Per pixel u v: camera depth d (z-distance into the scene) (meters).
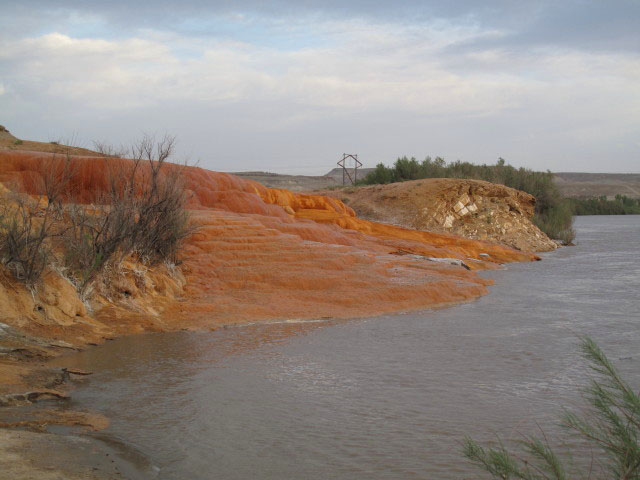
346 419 6.67
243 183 22.61
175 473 5.27
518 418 6.70
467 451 4.29
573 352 9.73
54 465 4.91
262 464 5.51
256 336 10.73
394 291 14.38
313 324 11.88
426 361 9.15
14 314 9.59
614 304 14.65
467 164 49.00
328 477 5.26
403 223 31.34
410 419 6.67
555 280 19.64
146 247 13.24
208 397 7.32
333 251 16.75
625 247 35.44
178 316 11.89
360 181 51.34
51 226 11.82
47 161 16.42
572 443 5.93
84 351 9.35
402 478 5.24
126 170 15.16
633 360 9.24
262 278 14.28
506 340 10.60
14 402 6.70
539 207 45.75
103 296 11.57
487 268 23.34
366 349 9.88
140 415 6.64
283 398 7.35
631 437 3.68
